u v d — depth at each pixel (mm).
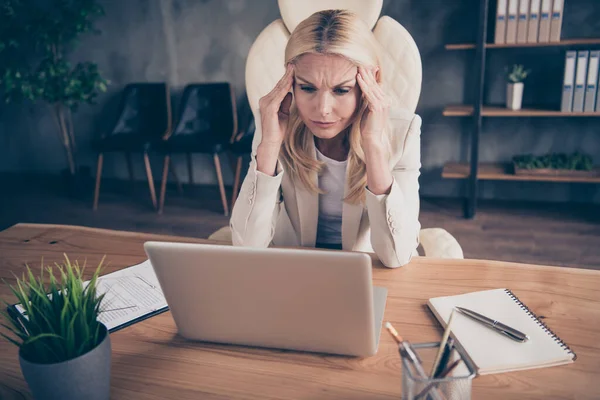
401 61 1539
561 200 3838
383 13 3803
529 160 3578
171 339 948
